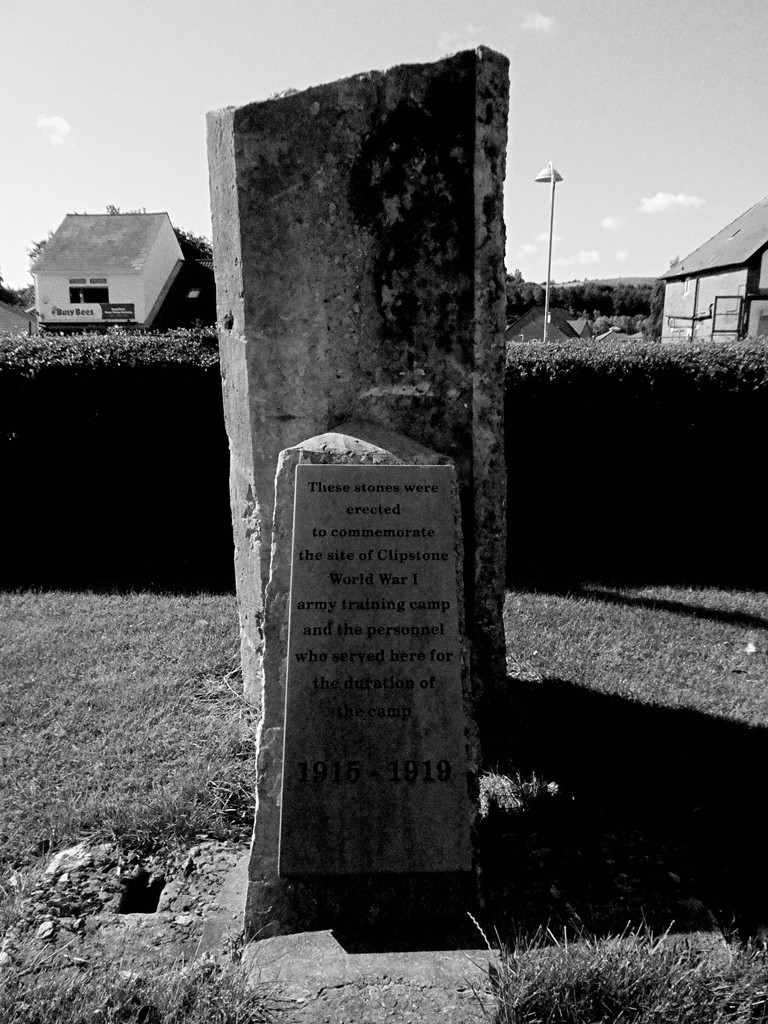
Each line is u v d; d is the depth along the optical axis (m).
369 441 3.29
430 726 2.85
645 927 2.64
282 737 2.87
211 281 44.00
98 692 4.44
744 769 3.62
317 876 2.70
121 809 3.23
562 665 4.93
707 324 40.88
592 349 7.91
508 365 7.64
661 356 7.65
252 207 3.48
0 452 7.51
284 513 3.06
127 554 7.43
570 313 74.38
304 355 3.57
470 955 2.47
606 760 3.68
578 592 6.49
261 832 2.77
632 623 5.71
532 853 3.02
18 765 3.68
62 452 7.58
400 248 3.50
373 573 2.98
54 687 4.52
